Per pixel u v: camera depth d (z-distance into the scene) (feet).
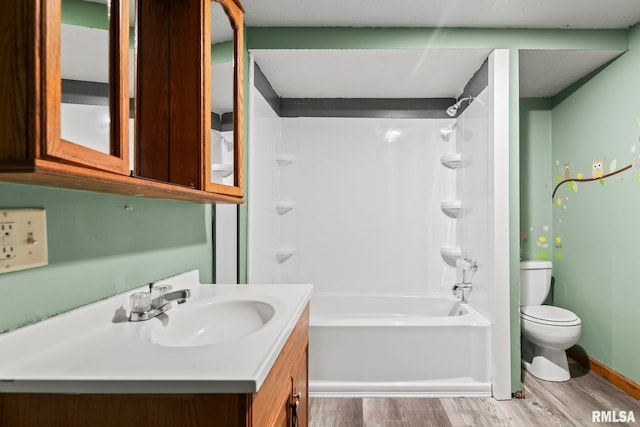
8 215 2.75
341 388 7.67
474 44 7.89
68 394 2.51
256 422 2.67
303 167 10.84
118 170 2.78
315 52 8.07
